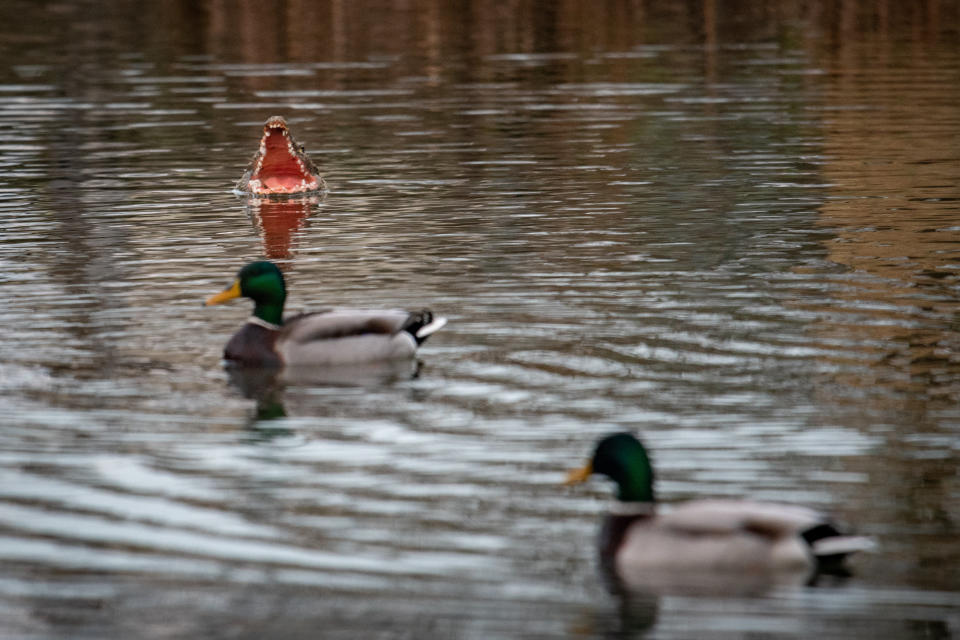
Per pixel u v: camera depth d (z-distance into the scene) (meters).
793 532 9.78
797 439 12.29
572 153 26.92
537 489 11.39
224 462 12.02
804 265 18.36
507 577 9.91
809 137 27.80
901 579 9.75
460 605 9.54
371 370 14.55
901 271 17.94
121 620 9.45
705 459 11.88
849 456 11.91
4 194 24.03
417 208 22.69
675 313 16.25
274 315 15.00
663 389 13.63
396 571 10.02
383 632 9.21
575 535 10.54
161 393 13.84
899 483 11.32
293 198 23.78
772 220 21.16
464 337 15.53
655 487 11.30
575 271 18.30
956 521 10.62
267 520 10.88
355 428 12.83
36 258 19.44
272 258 19.48
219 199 23.75
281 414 13.22
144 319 16.42
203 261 19.33
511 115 30.95
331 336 14.72
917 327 15.45
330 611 9.50
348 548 10.39
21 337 15.64
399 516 10.90
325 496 11.30
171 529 10.73
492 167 25.86
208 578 9.98
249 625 9.38
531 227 21.08
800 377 13.89
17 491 11.42
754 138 27.91
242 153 27.61
